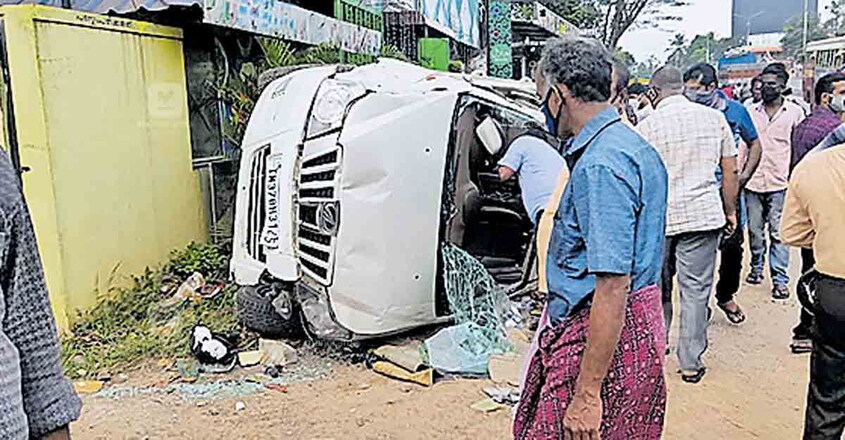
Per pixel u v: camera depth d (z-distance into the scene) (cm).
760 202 700
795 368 509
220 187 796
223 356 512
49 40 563
